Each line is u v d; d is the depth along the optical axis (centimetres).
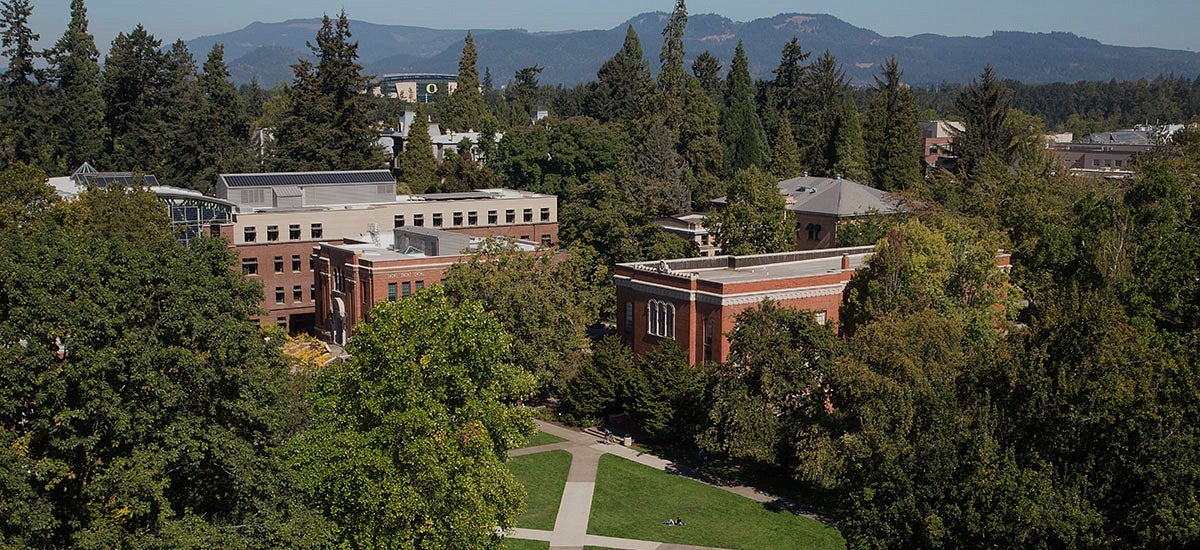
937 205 11306
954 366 5619
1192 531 3741
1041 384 4219
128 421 3778
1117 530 3997
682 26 17700
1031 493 3925
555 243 13338
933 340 5816
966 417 4384
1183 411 4153
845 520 5050
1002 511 3966
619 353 8088
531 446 7656
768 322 6688
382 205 12300
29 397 3888
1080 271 7369
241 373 4103
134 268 4031
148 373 3841
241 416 4156
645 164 15012
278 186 12481
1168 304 6544
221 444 3959
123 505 3809
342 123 15625
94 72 15675
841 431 6022
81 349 3772
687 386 7512
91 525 3706
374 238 11538
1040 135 16512
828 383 6444
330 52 15538
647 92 17812
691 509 6462
